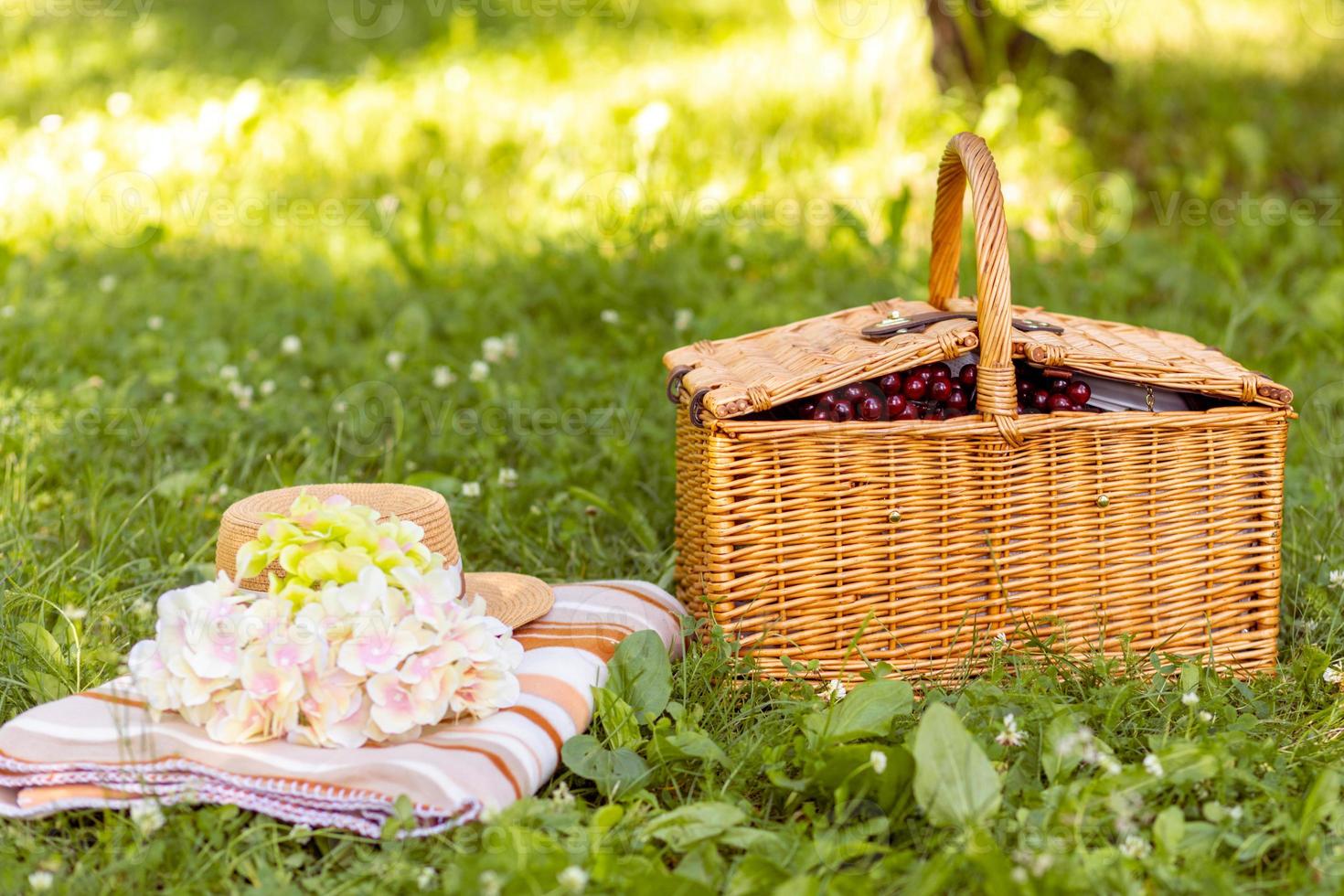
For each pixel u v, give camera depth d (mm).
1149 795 1947
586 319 4621
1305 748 2135
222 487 3135
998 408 2307
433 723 1999
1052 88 6512
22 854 1866
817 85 7074
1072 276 4871
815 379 2270
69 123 7301
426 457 3492
